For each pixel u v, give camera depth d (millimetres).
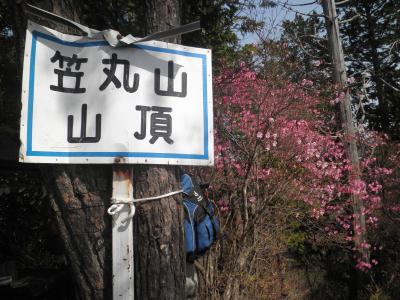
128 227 1731
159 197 1793
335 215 7168
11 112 4500
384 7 15055
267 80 5508
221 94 5711
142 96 1807
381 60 15430
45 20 1817
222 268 3959
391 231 8102
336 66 8750
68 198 1740
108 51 1801
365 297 7270
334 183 6883
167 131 1825
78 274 1766
